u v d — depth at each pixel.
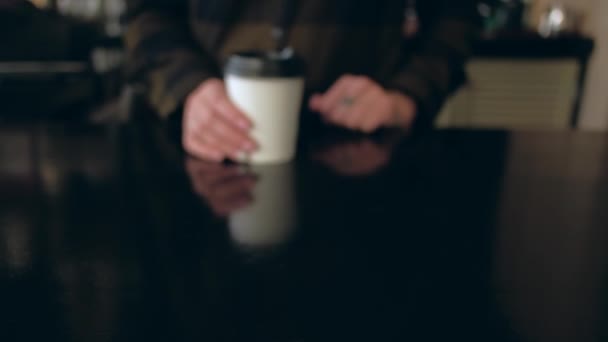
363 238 0.82
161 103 1.17
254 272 0.75
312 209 0.88
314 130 1.20
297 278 0.75
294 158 1.05
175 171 0.99
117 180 0.96
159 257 0.78
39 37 1.73
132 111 1.57
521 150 1.11
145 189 0.93
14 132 1.17
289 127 1.02
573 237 0.83
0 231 0.82
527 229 0.84
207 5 1.29
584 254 0.79
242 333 0.66
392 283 0.74
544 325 0.69
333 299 0.72
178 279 0.74
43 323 0.68
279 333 0.66
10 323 0.68
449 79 1.29
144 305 0.71
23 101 1.65
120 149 1.08
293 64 1.00
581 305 0.72
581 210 0.89
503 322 0.69
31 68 1.71
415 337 0.66
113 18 2.55
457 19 1.32
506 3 2.99
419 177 0.99
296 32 1.30
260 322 0.69
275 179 0.97
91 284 0.74
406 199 0.91
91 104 1.87
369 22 1.32
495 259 0.78
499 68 2.73
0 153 1.06
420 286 0.74
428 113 1.25
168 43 1.21
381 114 1.18
